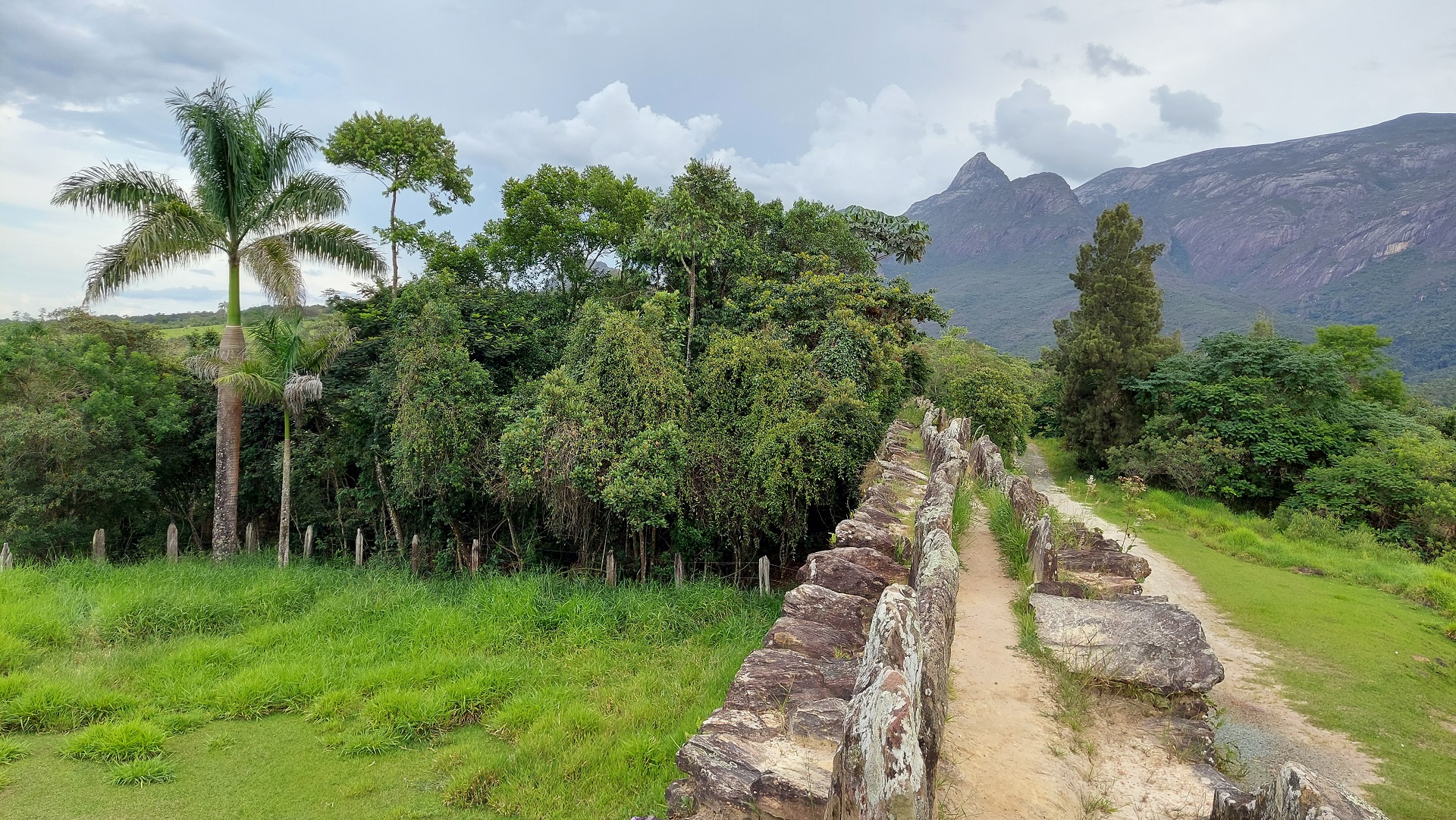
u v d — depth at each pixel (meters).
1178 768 5.07
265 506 23.06
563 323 22.72
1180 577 15.83
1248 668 10.88
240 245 18.59
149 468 20.45
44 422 17.94
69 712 10.05
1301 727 9.04
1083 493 27.52
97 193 17.03
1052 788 4.79
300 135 18.81
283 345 18.06
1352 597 14.60
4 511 17.75
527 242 23.33
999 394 26.33
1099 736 5.45
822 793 4.64
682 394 17.42
